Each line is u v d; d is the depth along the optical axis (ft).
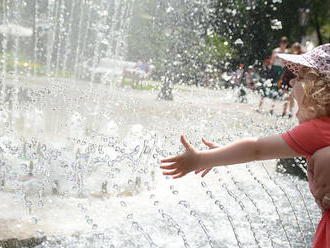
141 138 16.01
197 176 13.91
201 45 34.76
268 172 15.46
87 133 15.57
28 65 25.45
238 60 42.06
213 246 9.45
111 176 11.94
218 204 10.81
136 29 33.68
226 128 20.53
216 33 35.78
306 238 10.57
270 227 10.91
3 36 22.66
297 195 13.53
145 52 34.06
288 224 11.24
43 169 11.37
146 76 33.06
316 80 5.99
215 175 14.33
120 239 9.08
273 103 31.96
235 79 34.91
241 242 9.86
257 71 42.98
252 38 43.88
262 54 46.03
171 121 20.98
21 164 11.43
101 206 10.52
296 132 5.85
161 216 10.49
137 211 10.58
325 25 79.97
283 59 6.40
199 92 32.22
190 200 11.80
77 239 8.83
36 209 9.82
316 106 5.93
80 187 11.10
